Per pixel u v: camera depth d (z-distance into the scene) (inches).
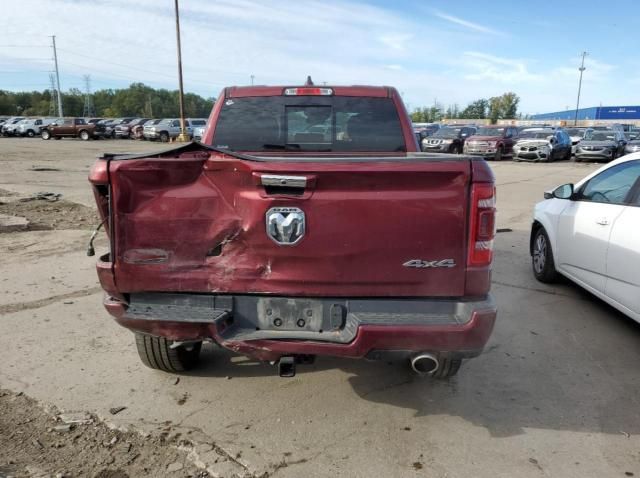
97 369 161.5
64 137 1706.4
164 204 119.4
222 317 120.2
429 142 1154.0
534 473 116.6
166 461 119.4
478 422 136.3
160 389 150.5
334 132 190.5
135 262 122.3
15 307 210.7
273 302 121.3
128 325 123.7
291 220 115.5
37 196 486.3
